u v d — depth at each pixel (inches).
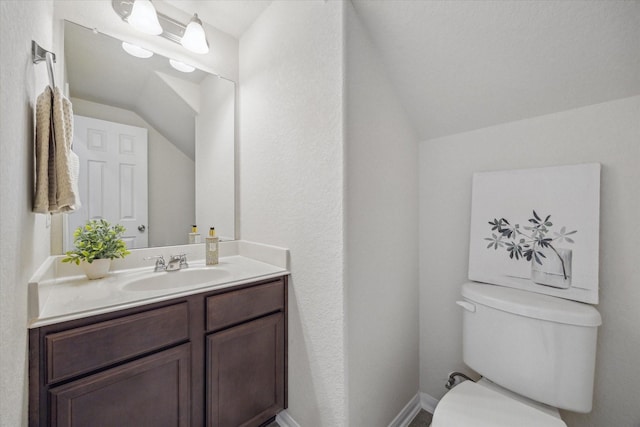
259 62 60.7
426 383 59.9
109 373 33.9
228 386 44.5
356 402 43.7
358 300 44.1
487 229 49.8
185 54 60.9
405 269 56.1
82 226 48.9
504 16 37.2
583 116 41.2
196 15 55.3
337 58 41.7
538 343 38.4
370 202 46.4
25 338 28.0
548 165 44.4
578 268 40.7
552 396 37.4
